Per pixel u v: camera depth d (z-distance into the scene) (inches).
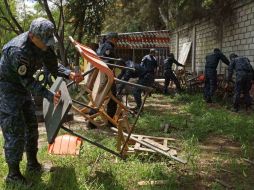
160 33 1013.2
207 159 256.8
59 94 185.6
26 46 173.5
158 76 972.6
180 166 234.7
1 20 1007.6
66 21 789.2
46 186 190.1
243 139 310.5
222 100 557.3
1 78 181.9
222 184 207.6
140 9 1184.8
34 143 207.2
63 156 237.8
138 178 211.0
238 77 465.7
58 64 210.7
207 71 551.5
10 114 182.2
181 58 892.6
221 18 663.1
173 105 531.8
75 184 194.4
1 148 259.6
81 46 215.8
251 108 491.8
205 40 761.0
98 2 766.5
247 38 571.2
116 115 237.8
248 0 559.5
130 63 414.3
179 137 314.7
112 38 313.6
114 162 231.9
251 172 230.7
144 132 333.1
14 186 184.5
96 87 217.8
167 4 971.3
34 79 178.7
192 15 805.2
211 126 355.3
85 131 314.3
